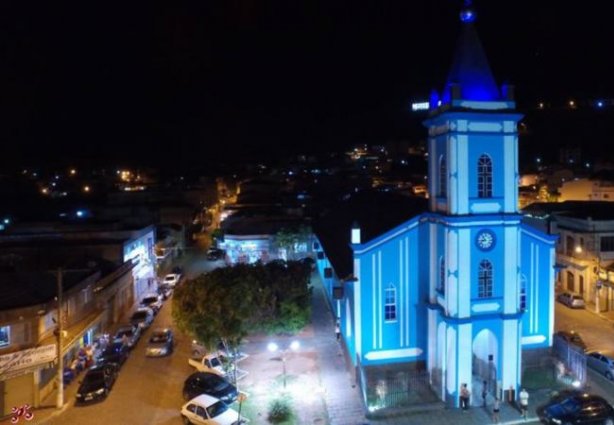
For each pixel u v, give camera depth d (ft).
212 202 373.40
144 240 193.36
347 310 119.75
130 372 119.75
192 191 336.90
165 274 218.18
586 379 106.01
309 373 115.55
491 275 100.68
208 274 113.70
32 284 116.37
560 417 90.48
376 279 109.29
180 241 264.31
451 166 98.17
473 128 98.43
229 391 101.86
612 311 157.17
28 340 103.09
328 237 162.81
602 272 158.81
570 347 111.45
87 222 201.26
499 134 99.66
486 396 101.04
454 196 98.32
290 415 96.73
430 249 107.96
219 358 116.78
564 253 177.78
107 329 145.59
